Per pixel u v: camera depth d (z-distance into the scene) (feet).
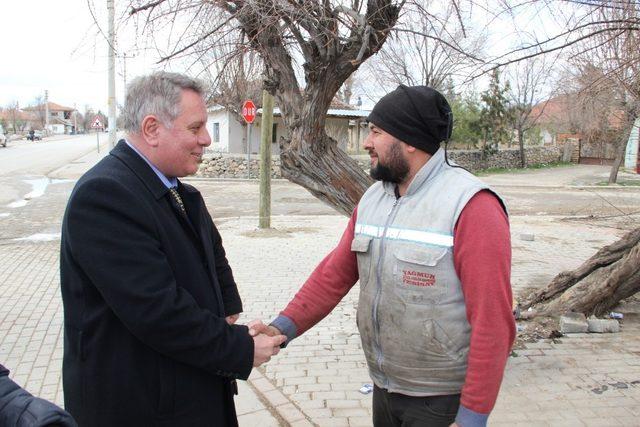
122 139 5.90
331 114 72.54
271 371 13.19
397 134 5.91
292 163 12.94
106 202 5.21
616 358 13.75
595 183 75.15
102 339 5.46
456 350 5.81
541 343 14.71
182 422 5.69
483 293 5.34
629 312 16.88
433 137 5.96
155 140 5.69
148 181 5.64
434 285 5.72
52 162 96.84
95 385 5.51
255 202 50.03
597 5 12.17
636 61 12.62
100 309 5.43
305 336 15.53
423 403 6.09
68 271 5.51
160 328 5.18
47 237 32.37
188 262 5.82
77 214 5.21
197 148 5.89
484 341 5.34
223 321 5.71
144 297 5.11
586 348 14.39
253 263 24.89
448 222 5.65
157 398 5.59
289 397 11.82
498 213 5.54
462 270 5.52
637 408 11.23
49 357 14.14
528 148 107.04
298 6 11.24
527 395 11.80
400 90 6.02
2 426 4.14
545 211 47.65
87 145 168.86
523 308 16.81
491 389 5.37
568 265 25.38
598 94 14.46
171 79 5.70
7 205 45.62
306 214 43.34
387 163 6.01
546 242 31.53
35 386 12.48
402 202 6.11
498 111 95.55
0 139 153.48
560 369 13.12
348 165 13.10
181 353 5.35
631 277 15.30
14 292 20.26
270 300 19.20
